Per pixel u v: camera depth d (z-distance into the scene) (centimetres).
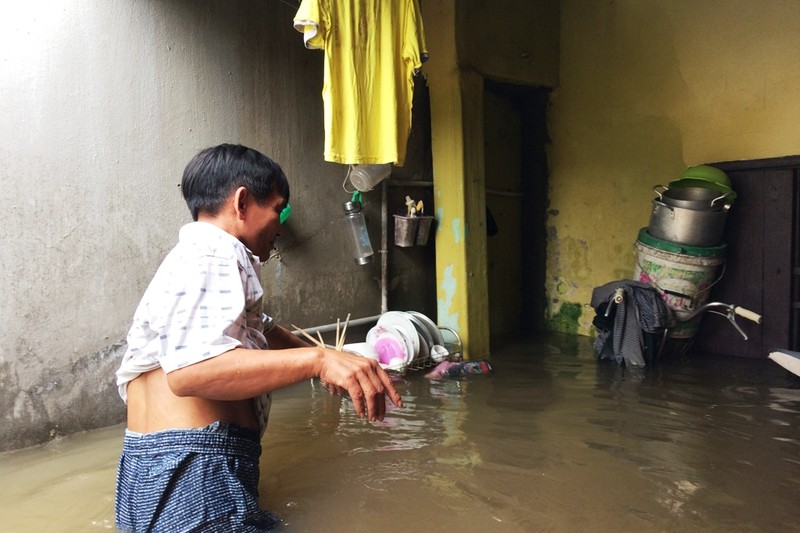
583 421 294
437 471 229
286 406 322
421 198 488
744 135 445
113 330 301
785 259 420
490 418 299
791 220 416
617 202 520
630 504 202
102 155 295
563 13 545
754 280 434
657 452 252
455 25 448
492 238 550
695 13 464
